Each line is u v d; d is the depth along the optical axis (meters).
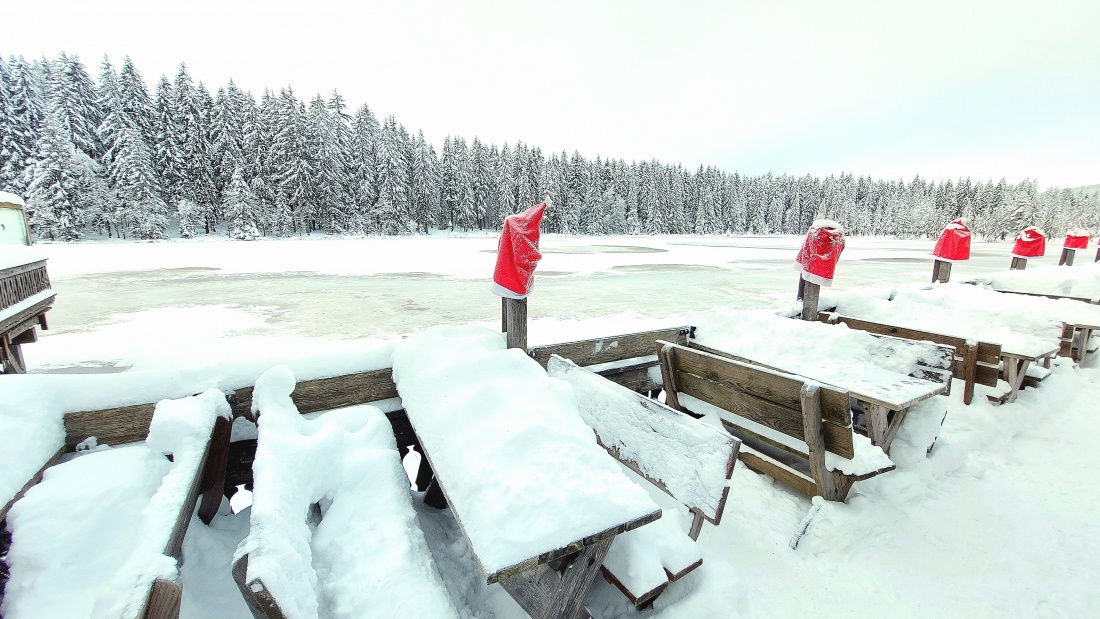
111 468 1.74
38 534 1.47
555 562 1.59
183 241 33.66
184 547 1.86
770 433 2.89
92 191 32.94
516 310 3.06
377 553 1.60
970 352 4.06
